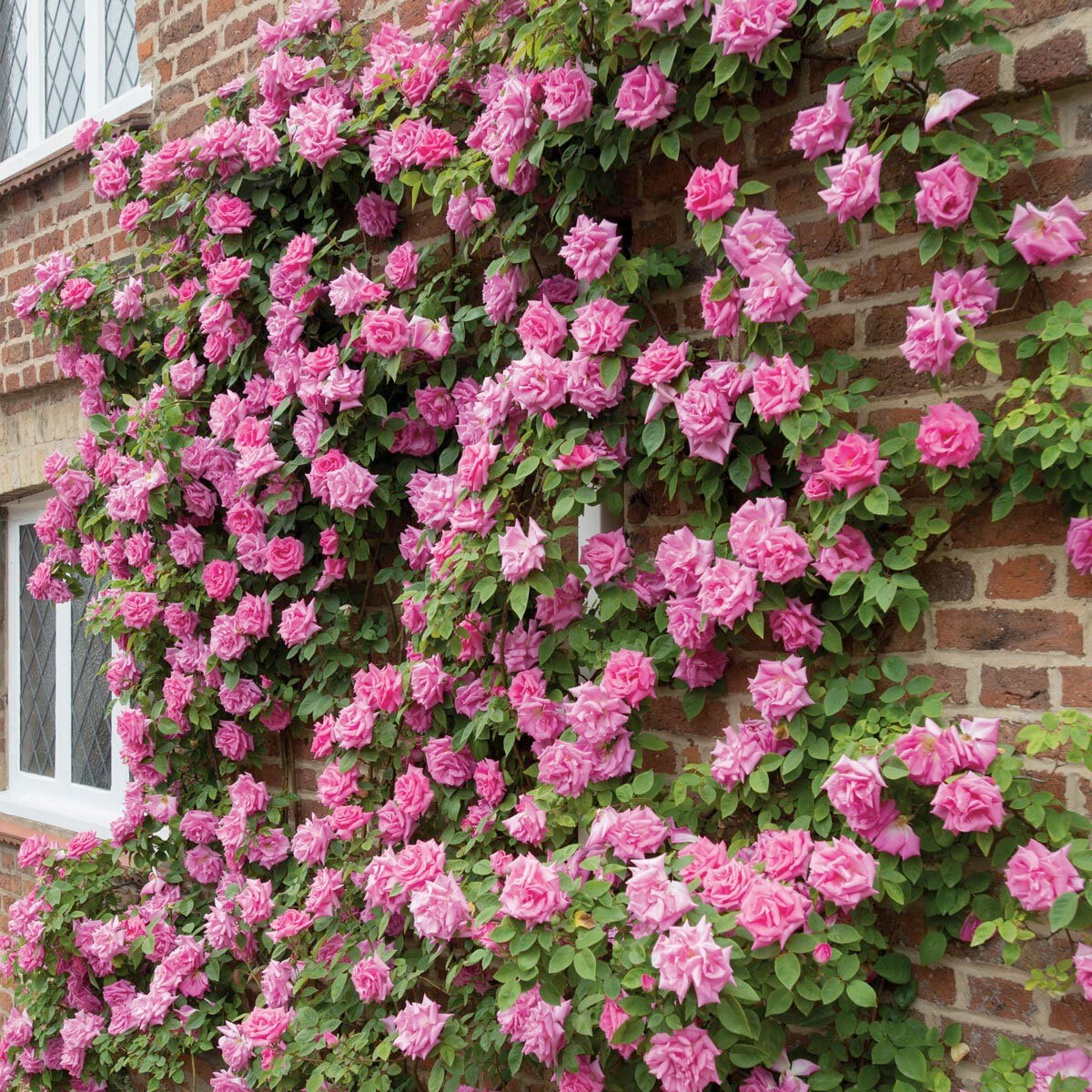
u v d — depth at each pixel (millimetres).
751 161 2141
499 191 2443
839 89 1859
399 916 2660
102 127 3525
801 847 1865
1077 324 1718
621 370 2135
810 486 1906
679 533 2082
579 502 2229
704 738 2252
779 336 1966
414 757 2689
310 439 2775
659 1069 1842
